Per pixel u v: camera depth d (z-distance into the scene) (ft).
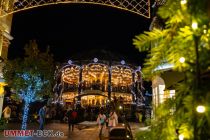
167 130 7.74
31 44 75.51
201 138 6.81
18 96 71.56
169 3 7.80
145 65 8.62
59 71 153.38
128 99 151.74
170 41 8.18
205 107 6.14
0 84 73.56
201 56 6.80
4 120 67.26
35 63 72.02
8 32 84.23
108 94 148.56
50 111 128.36
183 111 7.29
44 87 73.00
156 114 8.30
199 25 6.72
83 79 158.61
